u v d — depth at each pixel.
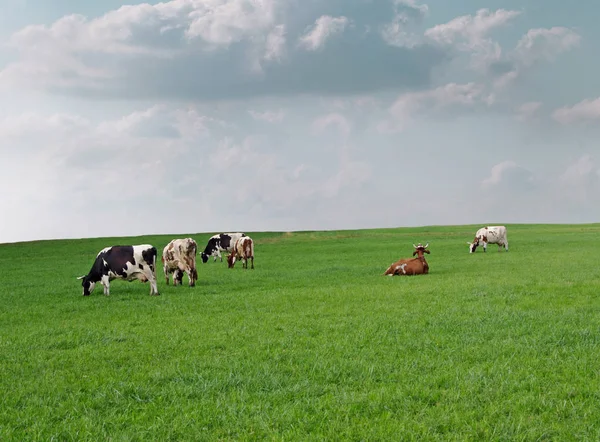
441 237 75.38
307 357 11.02
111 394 8.97
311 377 9.66
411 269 27.45
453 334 12.86
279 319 15.57
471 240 67.19
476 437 7.00
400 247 56.62
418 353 11.10
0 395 9.20
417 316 15.14
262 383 9.33
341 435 7.12
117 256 22.72
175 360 11.12
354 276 28.33
